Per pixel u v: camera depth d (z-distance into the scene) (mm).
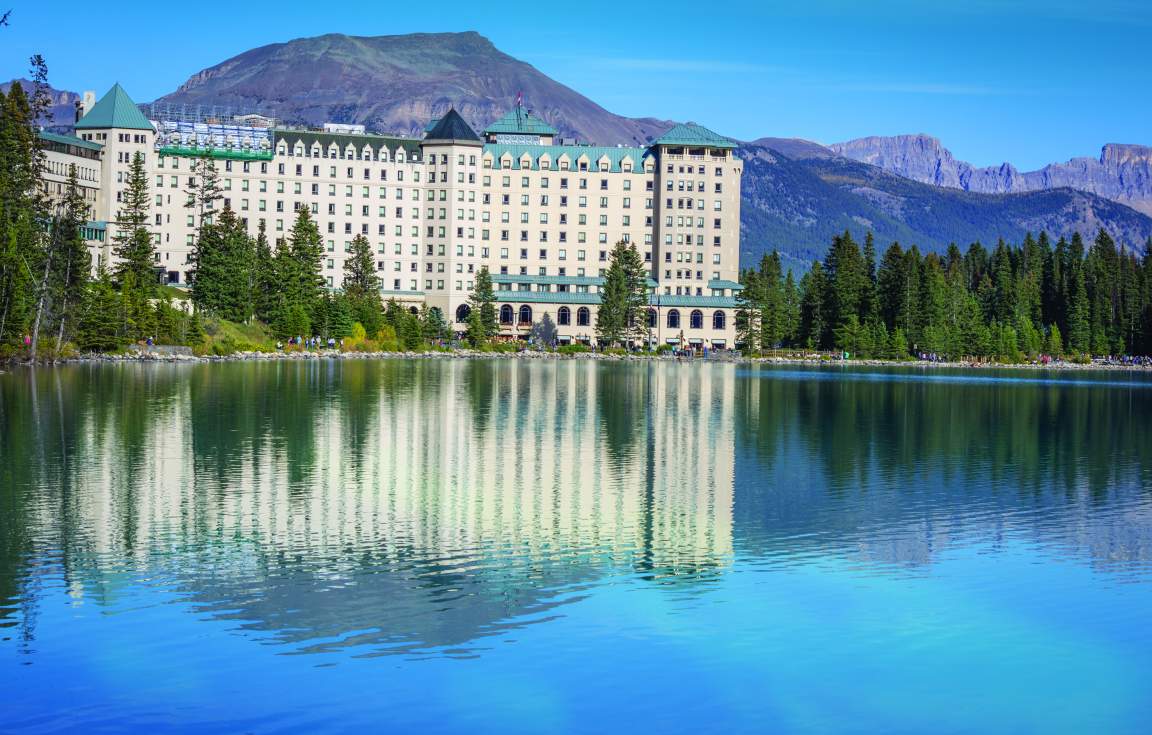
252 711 33406
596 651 38344
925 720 33906
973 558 51156
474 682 35562
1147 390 187875
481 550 50438
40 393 113250
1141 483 72812
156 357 182375
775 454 84312
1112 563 50438
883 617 42250
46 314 169875
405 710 33688
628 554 50531
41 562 46812
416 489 64438
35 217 193375
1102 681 36625
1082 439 100062
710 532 55312
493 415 106438
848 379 199875
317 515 56688
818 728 33281
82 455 73125
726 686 35719
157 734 32031
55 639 38219
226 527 53469
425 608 42094
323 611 41531
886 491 68188
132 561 47281
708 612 42375
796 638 39844
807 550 52062
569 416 108250
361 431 90125
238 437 83750
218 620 40219
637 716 33719
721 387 162875
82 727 32312
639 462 78312
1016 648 39250
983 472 77062
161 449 76562
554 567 47969
